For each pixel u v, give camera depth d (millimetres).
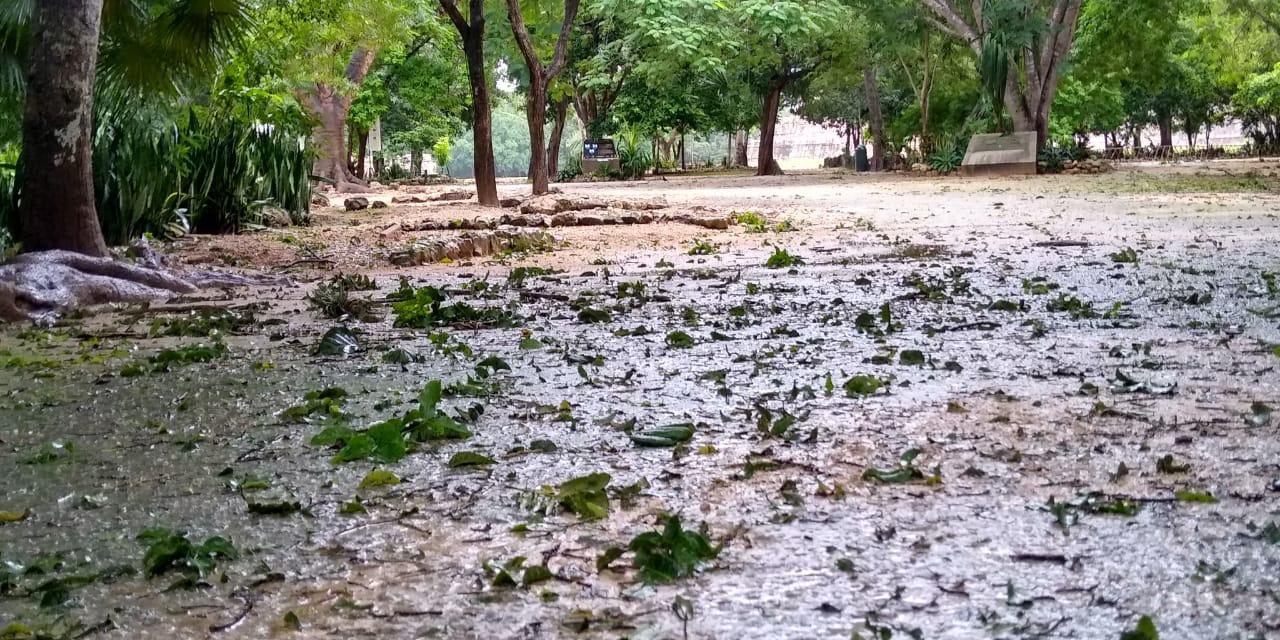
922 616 2199
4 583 2490
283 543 2738
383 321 6715
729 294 7562
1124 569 2418
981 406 4016
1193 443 3455
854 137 70938
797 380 4555
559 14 36125
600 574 2471
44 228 8414
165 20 10422
